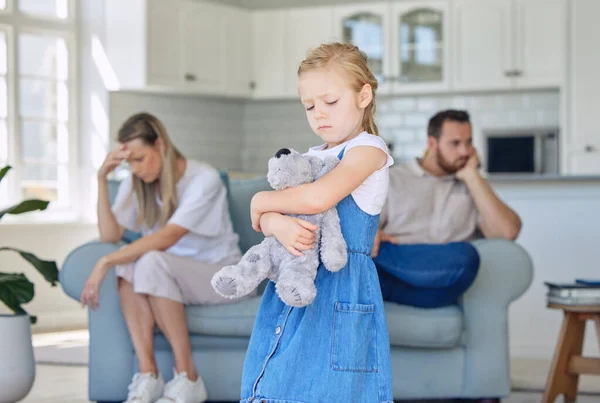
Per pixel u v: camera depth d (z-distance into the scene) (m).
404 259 3.17
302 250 1.68
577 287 3.43
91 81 6.65
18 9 6.30
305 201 1.66
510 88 7.04
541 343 4.62
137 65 6.55
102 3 6.64
